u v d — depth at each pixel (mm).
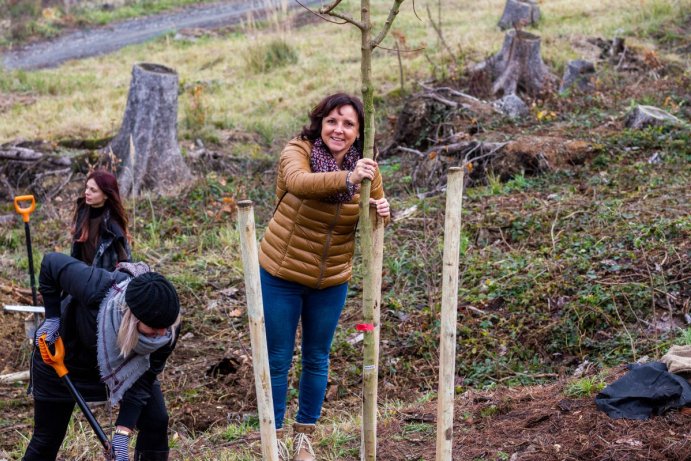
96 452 5023
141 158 10656
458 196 3057
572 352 5891
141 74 10594
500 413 4551
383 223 3498
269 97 14156
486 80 12062
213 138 12133
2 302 7570
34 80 16359
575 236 7219
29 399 6238
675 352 4484
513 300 6469
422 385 5922
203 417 5789
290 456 4277
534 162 9109
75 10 24156
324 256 3916
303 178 3658
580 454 3807
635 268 6434
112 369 3475
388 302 6918
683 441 3734
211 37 20141
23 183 10992
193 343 6934
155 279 3352
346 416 5258
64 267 3594
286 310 3975
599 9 16969
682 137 9227
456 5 19984
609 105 10805
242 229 3020
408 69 14227
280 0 17516
